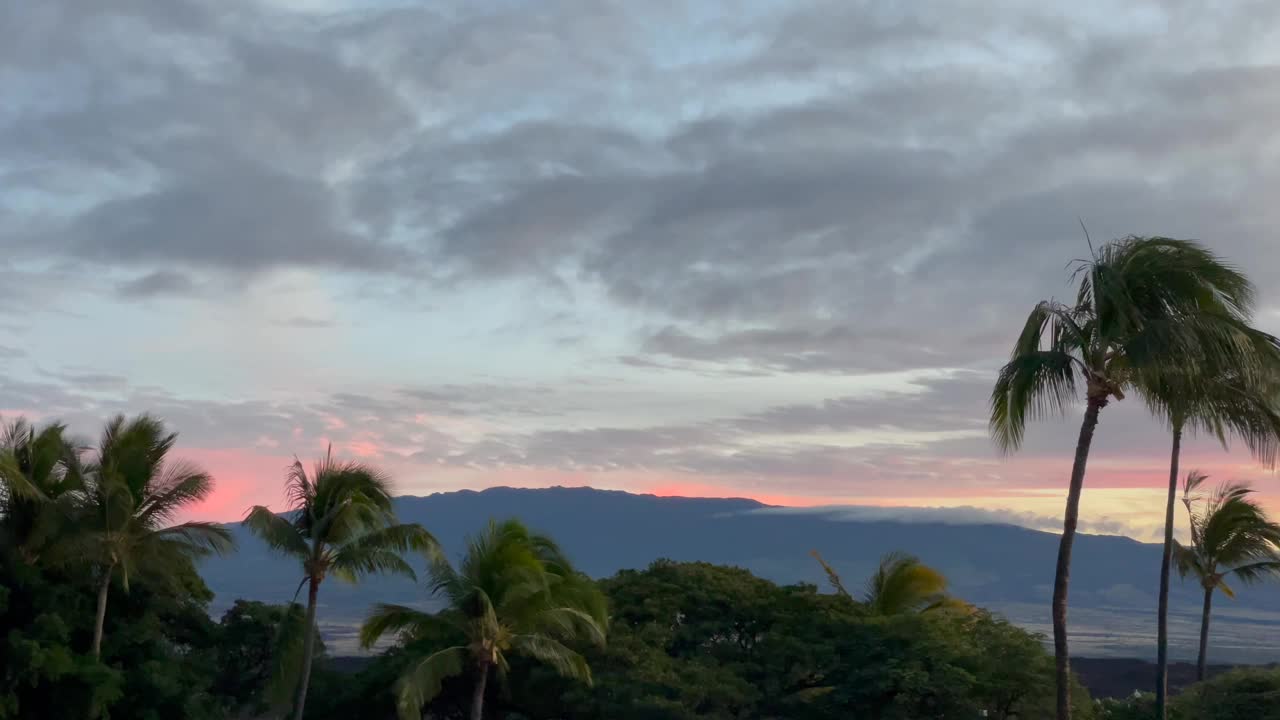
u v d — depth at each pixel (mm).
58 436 37781
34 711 35656
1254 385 22531
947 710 35906
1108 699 39969
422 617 35188
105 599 37188
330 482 37562
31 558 37594
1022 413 23578
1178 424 23312
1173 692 58875
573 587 35625
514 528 35281
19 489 35500
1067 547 23359
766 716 37844
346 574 37562
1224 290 23281
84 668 35281
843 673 37656
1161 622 32344
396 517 38625
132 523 37094
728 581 44906
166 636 44375
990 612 41219
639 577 46156
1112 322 23125
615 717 36531
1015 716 37062
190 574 43719
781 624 41719
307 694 42000
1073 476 23406
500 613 33938
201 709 39375
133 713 37656
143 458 37125
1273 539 39219
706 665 39844
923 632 38688
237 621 47250
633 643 40031
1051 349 23578
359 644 35562
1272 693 31188
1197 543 40344
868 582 46031
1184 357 21906
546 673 38812
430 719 42562
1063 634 23078
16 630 35312
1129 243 23734
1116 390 22969
